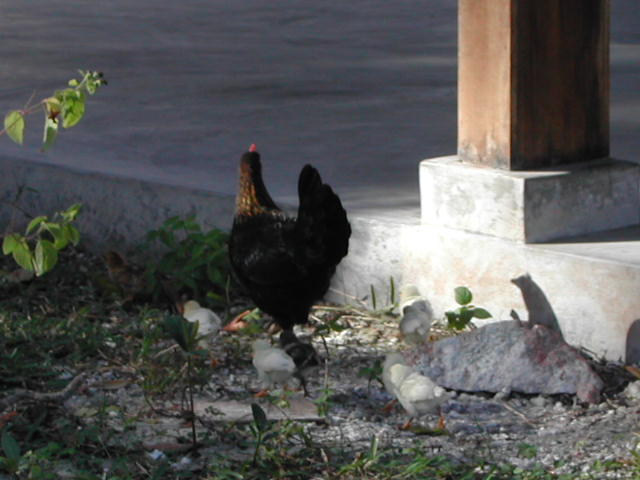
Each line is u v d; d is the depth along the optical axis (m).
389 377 9.70
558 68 11.74
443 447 9.38
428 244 12.34
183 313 11.96
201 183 14.55
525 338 10.85
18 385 10.63
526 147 11.73
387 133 17.77
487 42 11.70
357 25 30.72
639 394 10.44
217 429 9.59
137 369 11.02
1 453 8.92
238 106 20.02
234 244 10.98
